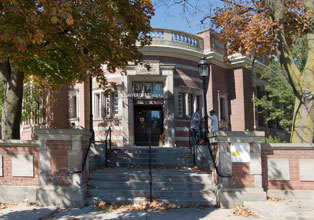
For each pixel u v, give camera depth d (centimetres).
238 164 729
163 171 920
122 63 992
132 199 727
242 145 734
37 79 1384
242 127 1838
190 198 740
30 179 768
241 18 1034
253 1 1026
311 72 847
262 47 1054
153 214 640
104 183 796
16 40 640
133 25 950
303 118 839
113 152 1120
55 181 736
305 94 838
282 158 762
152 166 1028
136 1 916
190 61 1719
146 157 1090
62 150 741
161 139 1628
